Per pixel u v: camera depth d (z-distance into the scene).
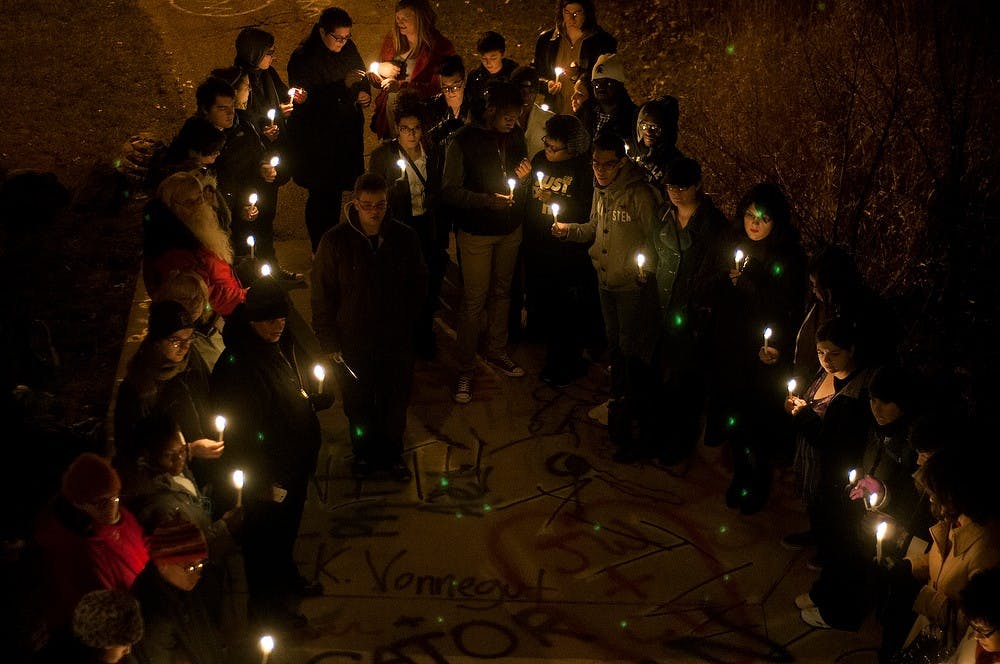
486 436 6.55
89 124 11.11
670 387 6.09
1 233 9.12
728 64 10.80
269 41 7.23
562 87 8.23
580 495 6.04
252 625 4.92
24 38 13.09
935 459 3.96
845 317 4.84
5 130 10.91
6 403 6.57
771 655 4.95
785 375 5.53
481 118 6.35
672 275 5.84
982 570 3.84
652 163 6.33
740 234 5.39
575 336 6.86
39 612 5.21
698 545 5.66
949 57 8.02
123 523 4.04
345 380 5.84
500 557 5.58
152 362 4.60
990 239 7.41
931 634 4.19
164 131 11.01
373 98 11.62
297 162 7.70
